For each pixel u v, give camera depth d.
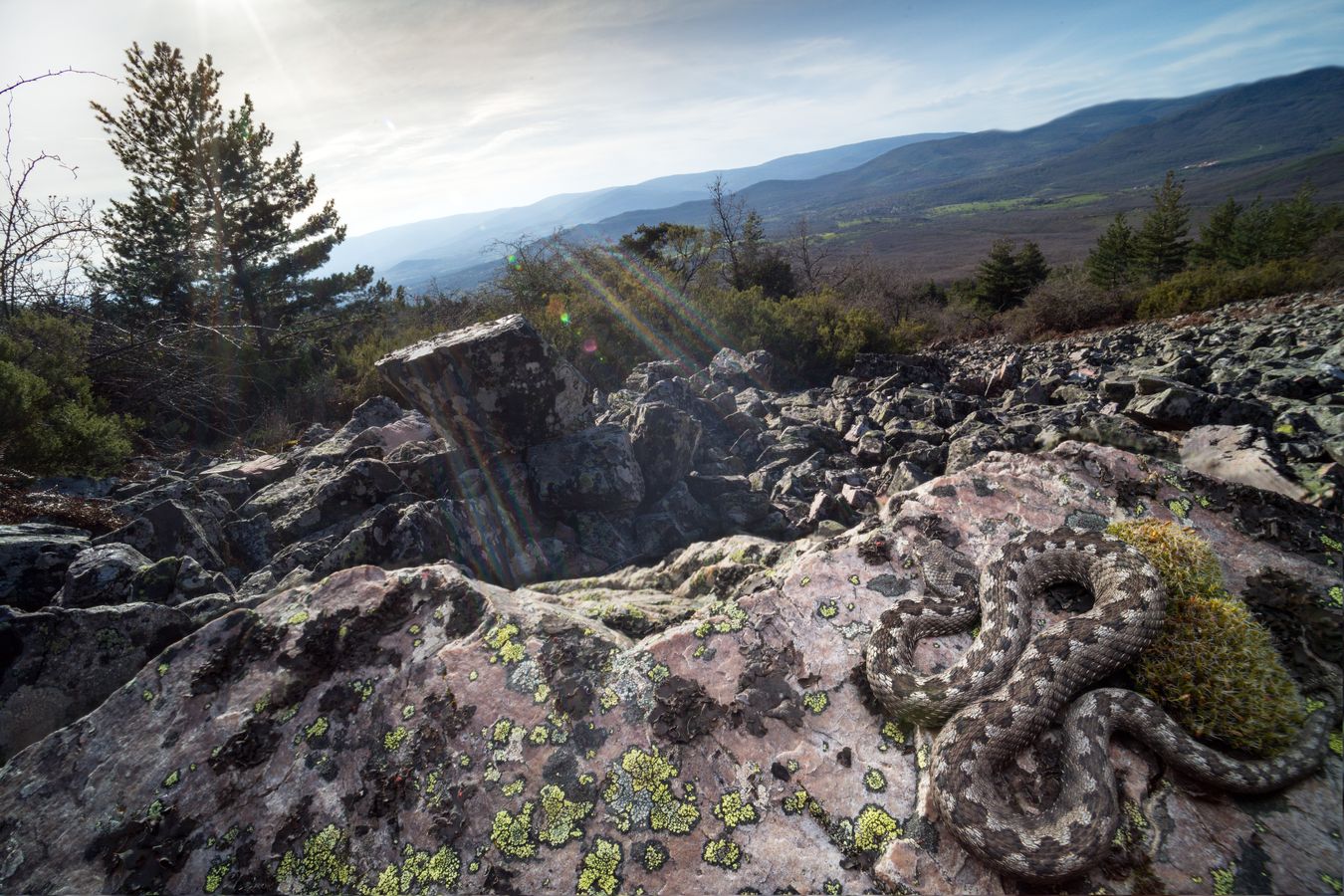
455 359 9.59
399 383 10.08
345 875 3.91
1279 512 5.12
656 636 5.04
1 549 6.86
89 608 5.64
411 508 8.03
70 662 5.39
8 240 14.85
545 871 3.81
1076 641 4.21
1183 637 4.12
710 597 6.67
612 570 8.87
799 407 15.79
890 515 6.29
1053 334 42.84
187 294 29.47
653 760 4.19
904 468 9.40
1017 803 3.78
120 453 12.84
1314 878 3.18
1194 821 3.51
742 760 4.18
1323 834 3.34
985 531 5.66
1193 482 5.53
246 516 9.82
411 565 7.66
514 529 9.12
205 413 19.41
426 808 4.12
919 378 19.31
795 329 24.70
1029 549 5.04
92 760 4.47
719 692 4.54
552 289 29.30
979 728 3.93
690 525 9.91
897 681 4.32
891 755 4.18
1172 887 3.25
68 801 4.28
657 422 10.52
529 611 5.32
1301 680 3.98
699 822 3.93
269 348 26.78
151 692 4.80
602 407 14.92
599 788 4.09
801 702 4.47
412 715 4.58
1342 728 3.69
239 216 29.92
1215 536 5.08
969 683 4.16
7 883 3.94
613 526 9.54
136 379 17.78
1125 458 5.91
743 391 17.78
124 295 26.08
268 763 4.43
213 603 6.32
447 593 5.36
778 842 3.80
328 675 4.89
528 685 4.67
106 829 4.14
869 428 12.90
